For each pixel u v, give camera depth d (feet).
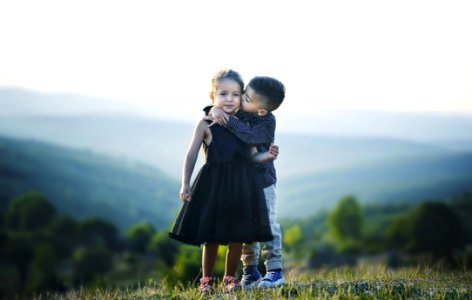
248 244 19.16
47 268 322.55
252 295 17.19
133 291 21.47
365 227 420.77
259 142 17.92
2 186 533.14
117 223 537.65
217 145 17.97
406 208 518.78
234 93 18.01
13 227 378.73
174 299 18.15
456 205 408.05
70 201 559.79
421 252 305.53
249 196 17.76
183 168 17.94
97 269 290.56
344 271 24.26
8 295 290.97
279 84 17.90
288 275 23.67
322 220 477.36
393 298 17.15
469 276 21.95
